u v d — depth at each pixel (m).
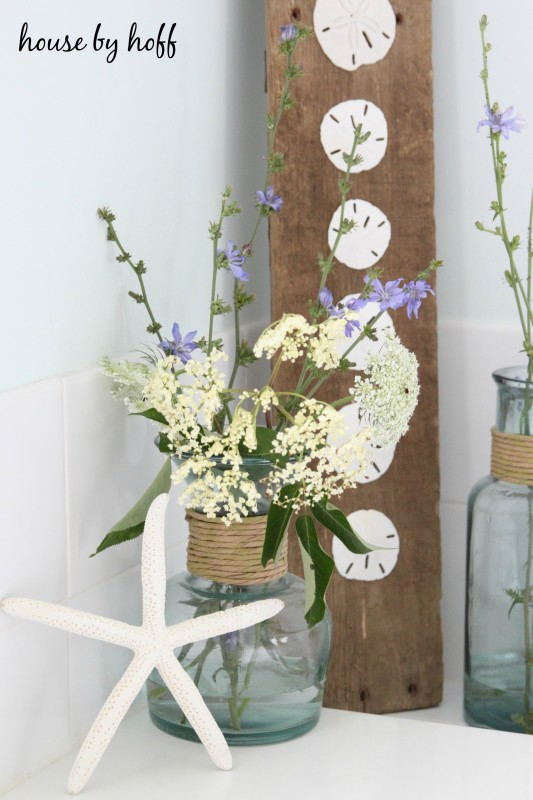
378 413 0.98
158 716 1.09
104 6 1.03
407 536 1.35
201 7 1.22
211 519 1.04
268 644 1.04
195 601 1.05
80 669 1.05
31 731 0.99
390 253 1.32
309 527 1.00
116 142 1.06
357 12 1.28
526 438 1.21
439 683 1.38
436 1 1.37
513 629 1.25
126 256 1.04
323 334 0.98
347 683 1.35
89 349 1.04
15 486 0.94
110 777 1.00
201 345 1.08
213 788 0.98
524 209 1.38
